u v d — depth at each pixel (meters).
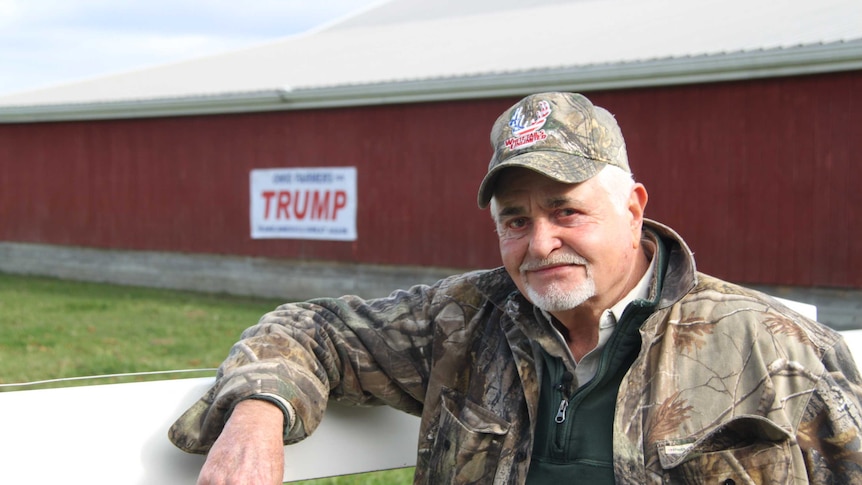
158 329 10.75
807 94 10.29
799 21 11.48
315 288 14.45
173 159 15.86
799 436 1.97
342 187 14.03
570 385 2.21
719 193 10.93
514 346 2.26
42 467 1.92
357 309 2.36
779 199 10.54
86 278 17.16
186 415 2.02
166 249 16.06
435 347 2.33
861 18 10.89
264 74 16.48
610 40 12.94
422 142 13.23
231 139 15.18
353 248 13.99
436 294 2.41
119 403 2.04
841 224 10.16
